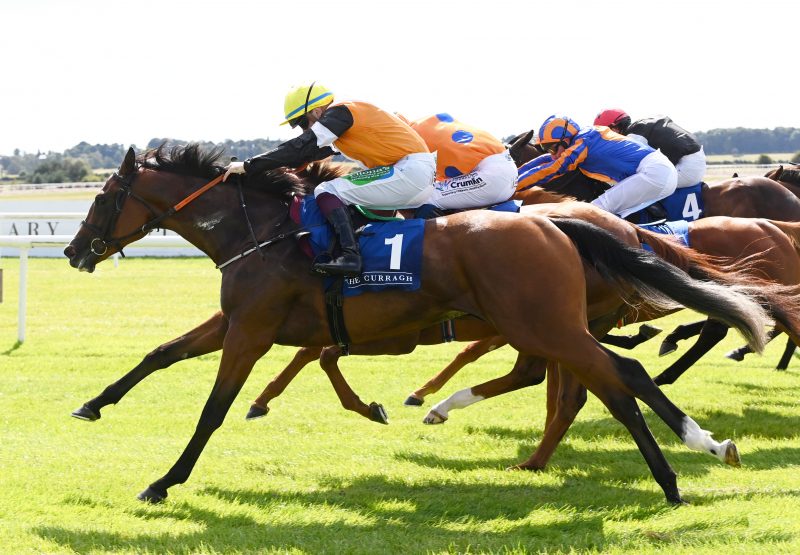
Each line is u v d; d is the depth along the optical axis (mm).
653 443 6090
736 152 73562
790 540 5242
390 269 6305
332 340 6648
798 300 8047
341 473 7199
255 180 6984
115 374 11023
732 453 5801
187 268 26406
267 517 6023
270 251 6625
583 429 8805
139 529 5711
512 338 6117
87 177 74062
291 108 7031
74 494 6336
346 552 5289
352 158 6746
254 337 6605
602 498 6418
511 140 10688
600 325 7742
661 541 5344
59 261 28906
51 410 9117
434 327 7566
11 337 13891
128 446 7789
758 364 12898
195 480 6906
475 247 6156
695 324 10289
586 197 9312
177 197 7020
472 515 6125
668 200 10328
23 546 5273
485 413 9477
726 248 8328
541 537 5617
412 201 6742
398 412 9453
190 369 11469
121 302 18469
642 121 10422
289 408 9539
